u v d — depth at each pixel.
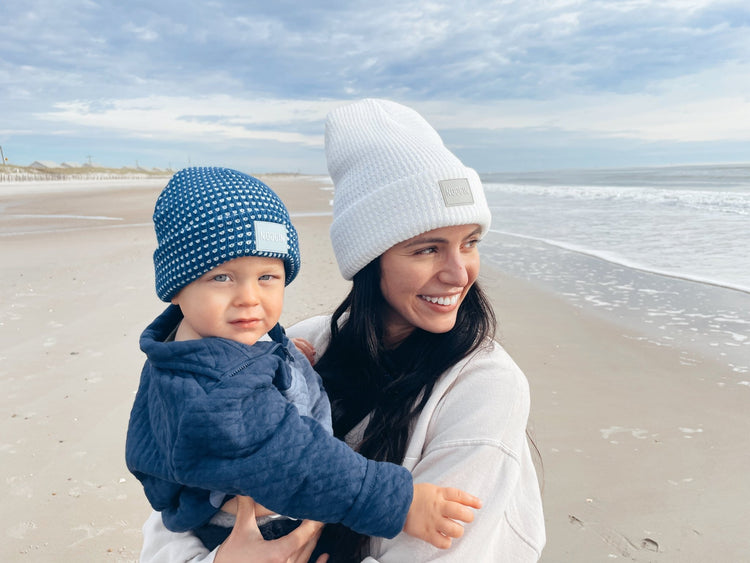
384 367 1.42
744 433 3.62
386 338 1.51
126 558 2.76
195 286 1.26
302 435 1.12
